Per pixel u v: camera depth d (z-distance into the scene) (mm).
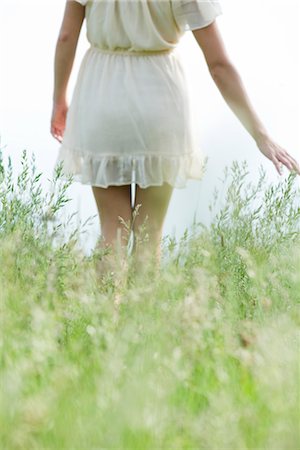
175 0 4727
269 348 3236
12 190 4527
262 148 4832
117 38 4785
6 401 2723
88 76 4914
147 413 2674
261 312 3846
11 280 4023
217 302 4020
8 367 3020
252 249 4543
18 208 4496
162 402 2809
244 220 4676
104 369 3043
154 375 3012
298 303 4035
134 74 4820
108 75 4855
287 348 3311
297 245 4543
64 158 5031
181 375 3043
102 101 4836
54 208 4484
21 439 2582
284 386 2959
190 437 2693
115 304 4125
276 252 4555
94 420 2664
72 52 4980
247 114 4836
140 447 2588
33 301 3688
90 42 4938
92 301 3785
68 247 4211
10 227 4453
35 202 4516
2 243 4227
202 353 3357
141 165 4824
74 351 3303
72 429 2625
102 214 5066
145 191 4992
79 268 4230
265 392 2951
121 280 4344
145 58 4832
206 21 4738
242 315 3996
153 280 4105
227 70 4809
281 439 2613
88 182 4926
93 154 4887
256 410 2857
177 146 4879
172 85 4855
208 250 4461
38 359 3082
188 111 4957
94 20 4801
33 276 4047
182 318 3531
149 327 3477
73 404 2801
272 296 4039
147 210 5020
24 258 4227
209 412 2744
